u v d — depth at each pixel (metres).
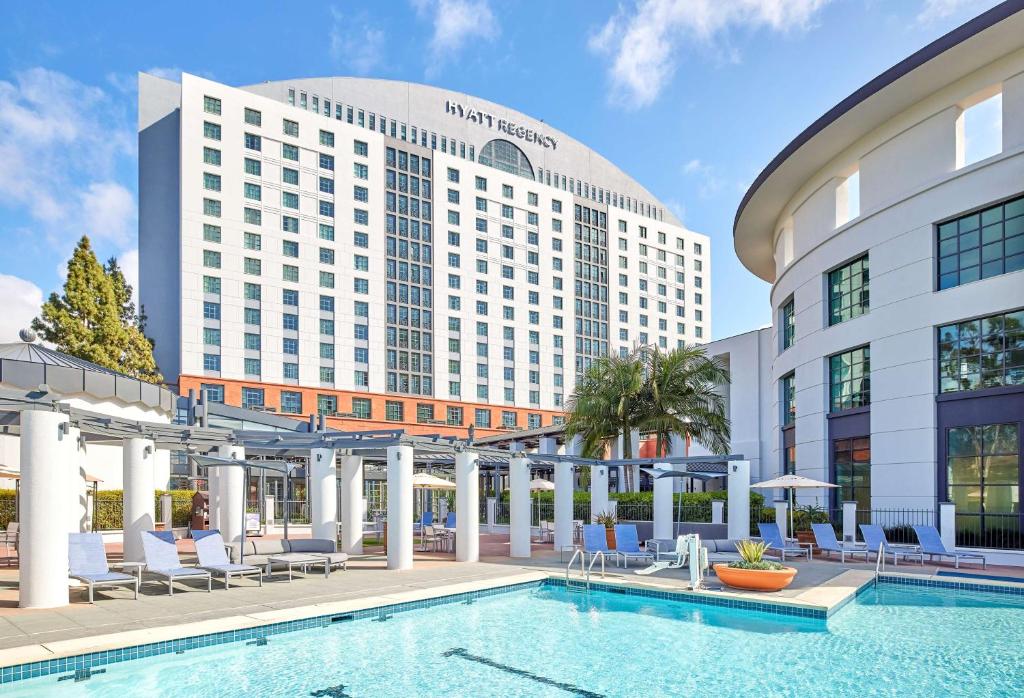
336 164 57.34
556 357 70.81
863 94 20.03
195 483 30.61
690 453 34.03
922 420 19.09
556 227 73.12
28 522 10.09
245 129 52.81
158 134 54.91
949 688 7.41
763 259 35.81
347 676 7.73
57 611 9.80
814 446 24.05
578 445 30.23
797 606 10.87
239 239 51.66
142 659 8.08
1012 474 16.95
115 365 34.69
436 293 62.53
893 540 19.12
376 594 11.44
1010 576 14.16
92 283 34.59
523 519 17.75
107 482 23.88
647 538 21.27
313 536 17.11
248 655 8.57
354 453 18.69
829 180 24.11
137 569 11.85
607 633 9.90
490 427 64.44
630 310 78.56
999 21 16.48
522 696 7.11
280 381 52.38
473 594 12.32
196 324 49.00
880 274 20.88
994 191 17.67
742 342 34.59
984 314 17.77
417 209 62.75
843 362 23.12
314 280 55.03
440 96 70.06
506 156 74.75
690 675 7.86
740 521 18.89
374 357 57.38
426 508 32.91
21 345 21.67
